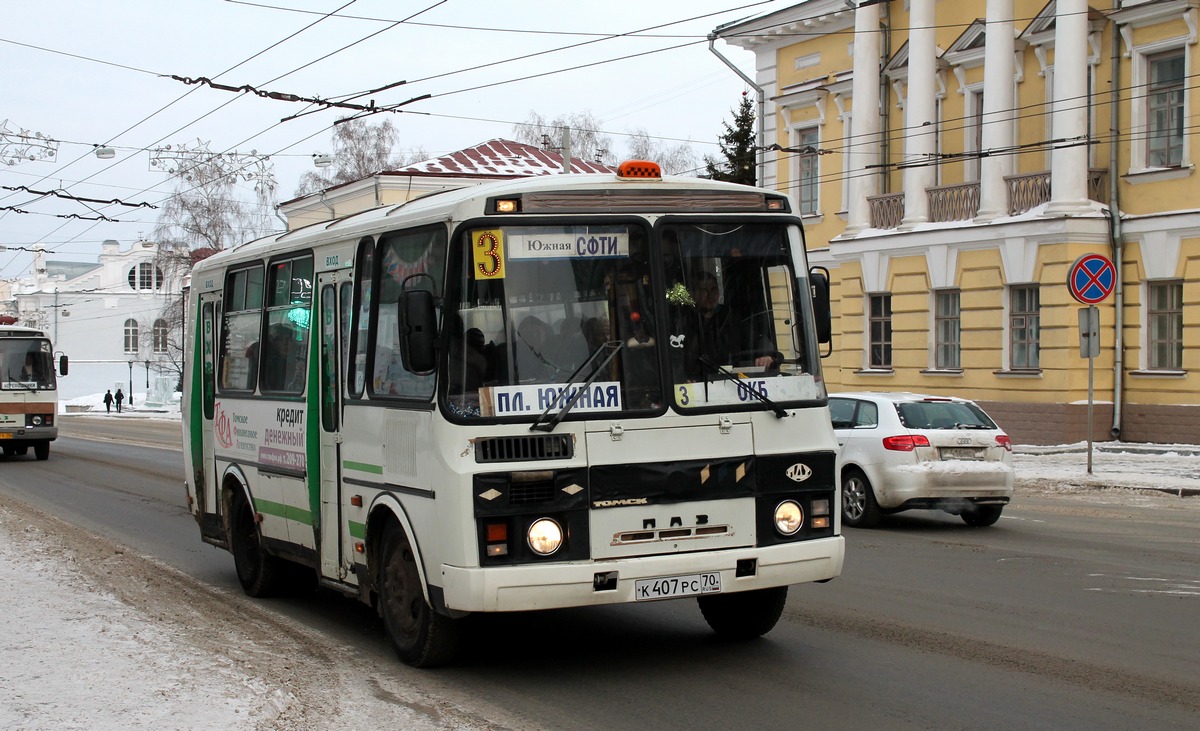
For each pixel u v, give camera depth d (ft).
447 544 22.38
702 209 24.18
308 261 30.19
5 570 37.40
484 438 22.24
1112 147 82.79
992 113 88.43
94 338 281.95
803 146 109.29
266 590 34.19
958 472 45.78
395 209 26.81
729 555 23.18
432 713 21.39
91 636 27.02
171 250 186.19
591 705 22.06
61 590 33.73
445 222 23.18
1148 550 40.78
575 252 23.22
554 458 22.41
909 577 35.42
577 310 23.06
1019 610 30.32
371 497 25.95
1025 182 86.38
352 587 27.53
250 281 34.42
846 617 29.66
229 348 35.91
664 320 23.43
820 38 107.45
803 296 24.91
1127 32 81.92
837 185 106.32
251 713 20.63
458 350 22.63
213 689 22.16
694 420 23.30
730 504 23.39
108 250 283.18
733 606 27.07
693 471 23.09
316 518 29.27
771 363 24.27
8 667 23.82
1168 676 23.61
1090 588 33.42
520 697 22.66
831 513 24.54
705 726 20.62
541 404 22.53
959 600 31.76
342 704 21.83
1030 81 89.10
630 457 22.79
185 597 34.06
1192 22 78.13
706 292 23.90
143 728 19.54
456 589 22.20
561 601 22.20
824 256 107.45
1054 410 82.17
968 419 47.70
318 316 29.30
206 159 114.93
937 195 93.81
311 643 27.86
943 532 45.93
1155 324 81.10
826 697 22.38
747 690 22.95
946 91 96.27
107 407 228.63
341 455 27.68
